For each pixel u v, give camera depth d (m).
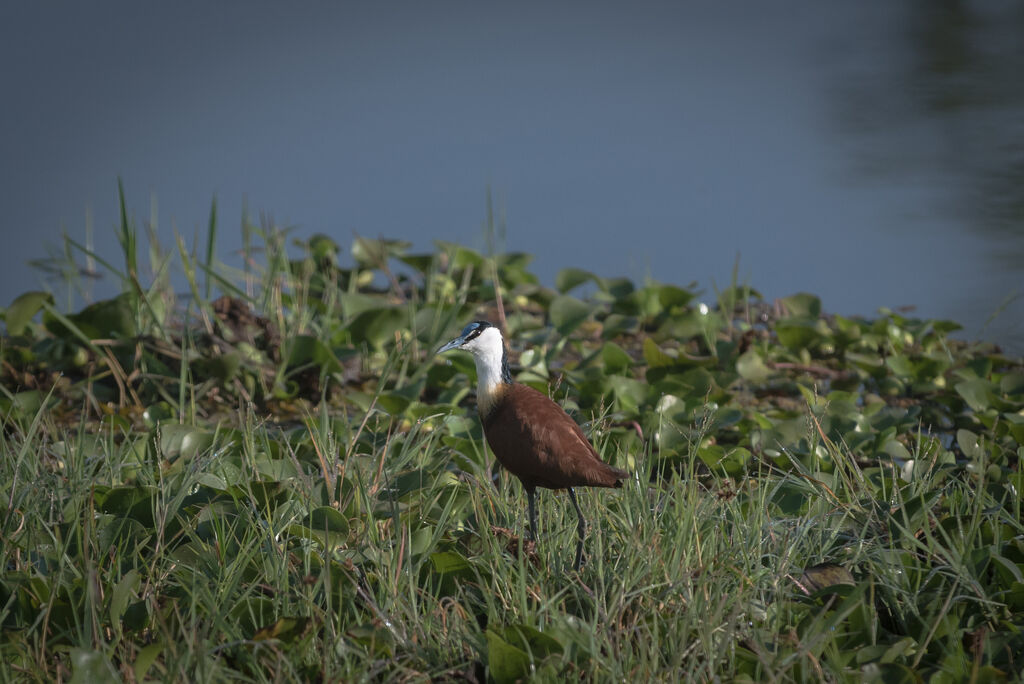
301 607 8.22
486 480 10.37
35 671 7.66
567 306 15.98
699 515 9.16
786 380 15.14
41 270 19.77
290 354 14.52
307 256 18.91
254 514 9.25
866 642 7.96
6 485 9.79
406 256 18.55
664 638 7.84
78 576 8.59
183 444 11.20
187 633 7.74
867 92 29.62
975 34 34.53
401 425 12.73
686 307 17.61
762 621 8.02
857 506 9.62
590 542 9.29
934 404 14.27
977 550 8.60
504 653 7.42
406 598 8.52
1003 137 25.19
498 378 10.07
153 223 19.86
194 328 16.27
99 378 14.75
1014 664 7.92
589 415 12.43
